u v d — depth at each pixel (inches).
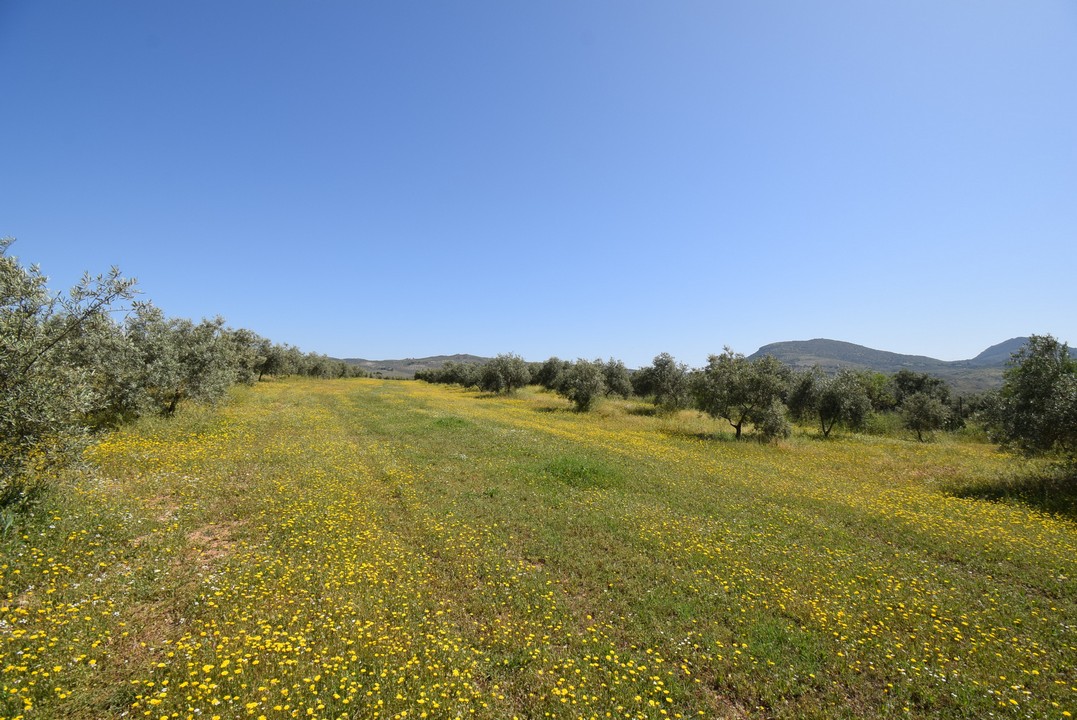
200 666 213.5
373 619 267.0
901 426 1459.2
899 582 349.7
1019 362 687.7
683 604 307.0
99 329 406.6
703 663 249.9
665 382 1745.8
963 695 227.8
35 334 352.5
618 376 2091.5
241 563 324.8
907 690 231.1
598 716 205.9
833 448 1047.6
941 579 360.5
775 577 352.2
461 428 1007.0
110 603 259.1
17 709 179.2
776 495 587.8
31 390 335.6
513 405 1788.9
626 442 958.4
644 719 206.2
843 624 286.0
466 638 259.4
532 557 375.9
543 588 318.7
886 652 259.1
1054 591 346.9
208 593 281.9
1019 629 291.3
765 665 248.5
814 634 275.7
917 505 566.3
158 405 855.7
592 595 319.9
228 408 1141.7
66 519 345.7
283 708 191.2
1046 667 252.4
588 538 413.4
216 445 685.3
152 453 587.8
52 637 221.8
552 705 211.2
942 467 820.6
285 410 1255.5
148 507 414.9
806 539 437.4
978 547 424.5
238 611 265.0
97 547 321.7
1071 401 592.1
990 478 701.3
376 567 331.6
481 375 2479.1
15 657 204.7
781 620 292.0
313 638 246.5
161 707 189.8
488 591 313.6
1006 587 349.4
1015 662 256.4
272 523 404.8
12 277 350.0
